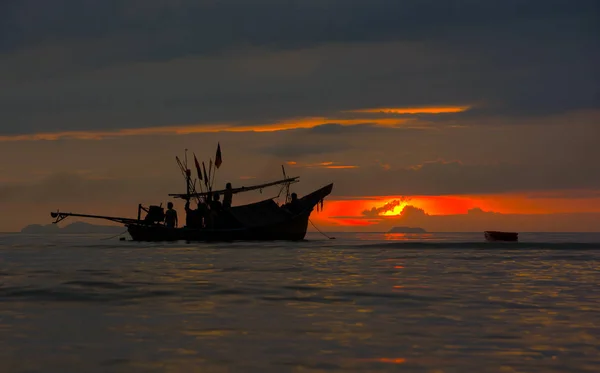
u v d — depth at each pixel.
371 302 19.53
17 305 19.05
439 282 24.98
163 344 13.73
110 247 52.78
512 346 13.49
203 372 11.64
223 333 14.84
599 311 17.81
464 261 35.59
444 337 14.41
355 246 52.28
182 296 20.95
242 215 63.38
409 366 11.97
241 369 11.83
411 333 14.81
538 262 34.75
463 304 19.11
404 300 19.97
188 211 63.00
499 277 26.86
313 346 13.54
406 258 38.38
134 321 16.38
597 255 40.28
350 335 14.60
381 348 13.34
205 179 62.34
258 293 21.69
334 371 11.68
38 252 46.06
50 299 20.28
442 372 11.58
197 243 58.69
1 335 14.66
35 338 14.33
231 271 29.91
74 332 14.99
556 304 19.11
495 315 17.16
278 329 15.28
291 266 32.69
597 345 13.56
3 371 11.73
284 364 12.13
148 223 61.72
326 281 25.41
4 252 46.28
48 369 11.84
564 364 12.06
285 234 66.38
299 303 19.38
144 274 28.36
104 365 12.09
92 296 20.94
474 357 12.59
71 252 45.59
